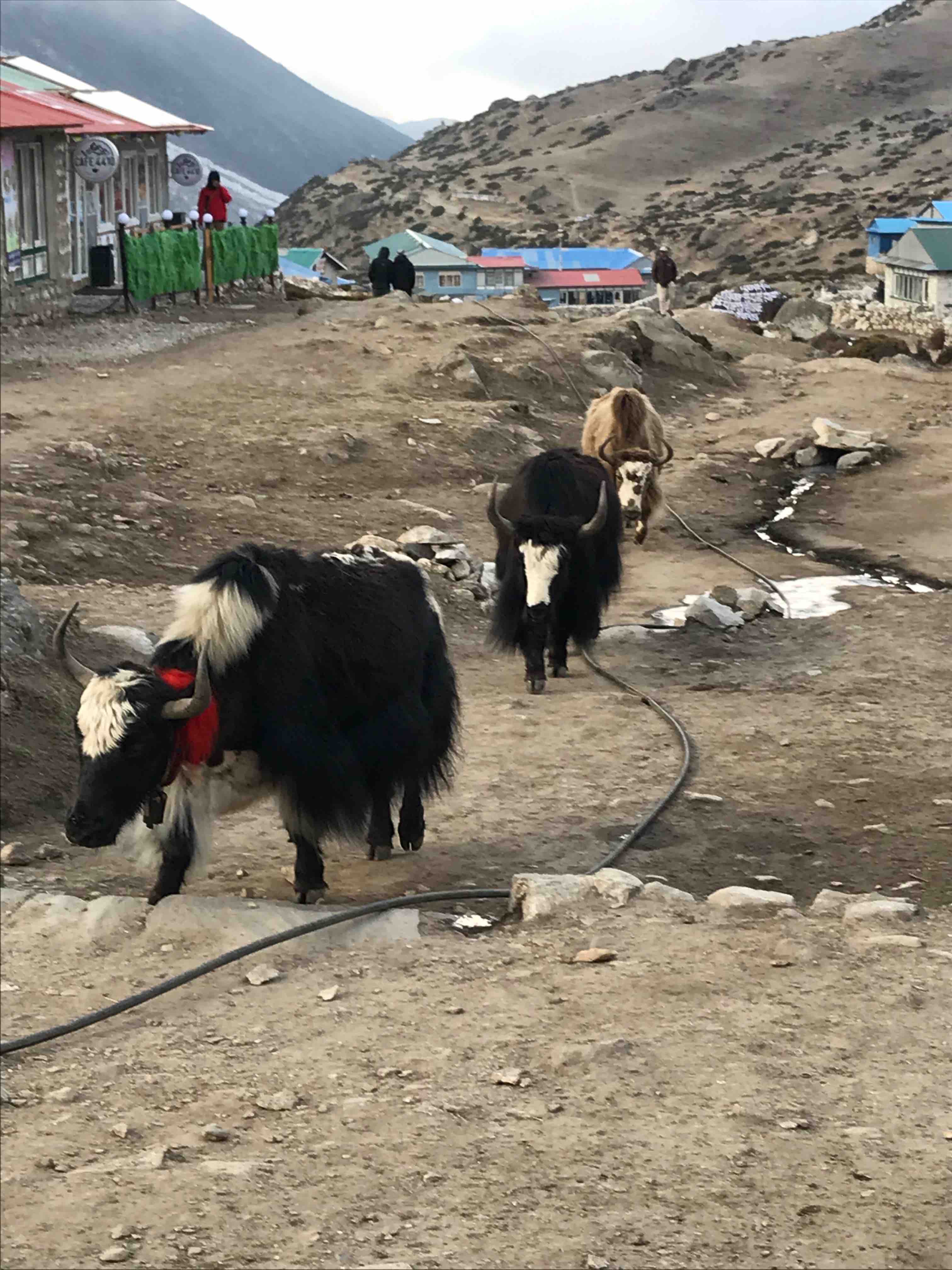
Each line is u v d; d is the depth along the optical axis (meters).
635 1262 6.39
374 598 11.86
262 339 28.98
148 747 10.30
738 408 27.77
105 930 11.21
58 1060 9.23
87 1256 6.68
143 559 17.98
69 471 20.22
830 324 44.41
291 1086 8.44
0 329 28.47
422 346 28.14
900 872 12.09
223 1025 9.45
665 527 21.16
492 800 13.17
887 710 14.75
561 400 26.84
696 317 37.56
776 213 142.38
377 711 11.92
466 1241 6.62
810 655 16.34
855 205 140.75
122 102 38.28
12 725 13.47
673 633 16.98
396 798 12.52
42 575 17.08
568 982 9.63
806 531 21.11
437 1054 8.66
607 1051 8.38
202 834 11.41
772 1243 6.52
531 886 11.25
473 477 22.23
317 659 11.41
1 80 35.31
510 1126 7.68
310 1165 7.40
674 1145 7.38
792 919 10.70
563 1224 6.72
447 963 10.22
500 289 113.44
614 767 13.67
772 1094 7.89
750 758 13.79
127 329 29.47
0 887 12.10
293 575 11.45
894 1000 9.14
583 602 15.66
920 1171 7.07
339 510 20.30
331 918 10.88
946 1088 7.95
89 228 33.34
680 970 9.73
